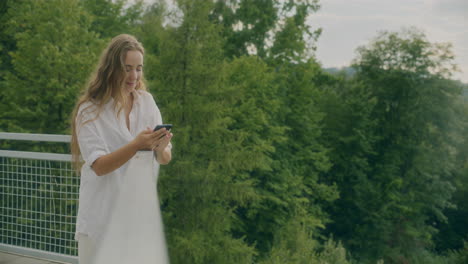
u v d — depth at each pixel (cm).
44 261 296
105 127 157
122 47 154
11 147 1379
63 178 286
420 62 2495
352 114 2436
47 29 1366
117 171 162
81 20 1565
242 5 2072
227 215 1373
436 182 2595
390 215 2584
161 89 1302
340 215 2628
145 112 170
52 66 1365
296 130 2056
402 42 2547
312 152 2097
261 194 1794
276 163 1850
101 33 1839
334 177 2545
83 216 162
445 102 2483
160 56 1317
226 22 2088
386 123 2606
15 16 1467
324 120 2483
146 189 159
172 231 1279
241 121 1664
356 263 2414
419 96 2503
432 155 2570
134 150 147
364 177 2459
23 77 1517
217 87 1320
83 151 156
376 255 2478
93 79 159
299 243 1434
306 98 2027
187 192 1282
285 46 2027
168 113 1276
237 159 1324
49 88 1369
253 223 1862
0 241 321
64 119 1391
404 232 2575
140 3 2066
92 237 161
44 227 296
